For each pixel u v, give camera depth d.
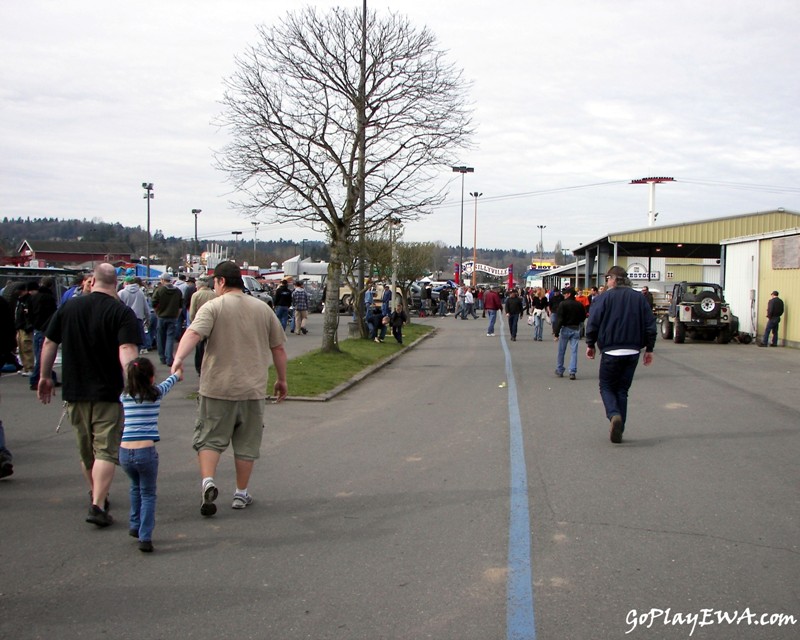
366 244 24.67
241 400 6.10
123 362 5.68
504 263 183.38
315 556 5.12
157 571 4.85
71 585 4.62
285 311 25.08
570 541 5.37
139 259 64.31
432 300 47.31
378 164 17.09
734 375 15.22
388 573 4.80
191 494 6.62
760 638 3.94
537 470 7.41
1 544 5.36
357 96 16.80
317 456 8.09
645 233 36.31
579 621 4.11
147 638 3.93
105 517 5.72
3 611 4.25
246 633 3.98
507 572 4.80
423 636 3.94
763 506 6.20
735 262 26.20
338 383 13.47
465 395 12.66
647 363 8.72
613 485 6.85
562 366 15.19
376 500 6.44
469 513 6.05
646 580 4.67
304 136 16.44
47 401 6.25
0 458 6.84
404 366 17.42
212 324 5.98
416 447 8.52
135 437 5.16
